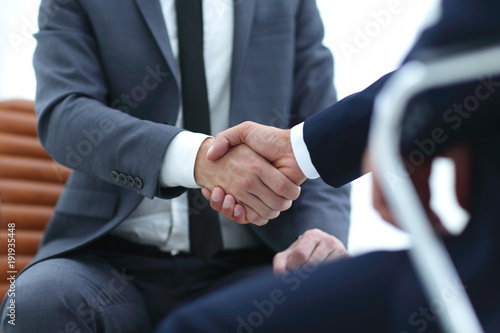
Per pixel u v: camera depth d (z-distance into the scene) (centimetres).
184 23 161
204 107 158
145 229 156
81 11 161
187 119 159
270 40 165
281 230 160
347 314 53
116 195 152
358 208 230
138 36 158
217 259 159
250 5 166
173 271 155
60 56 157
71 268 134
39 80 158
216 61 163
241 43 162
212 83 163
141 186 140
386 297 53
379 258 56
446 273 46
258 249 163
